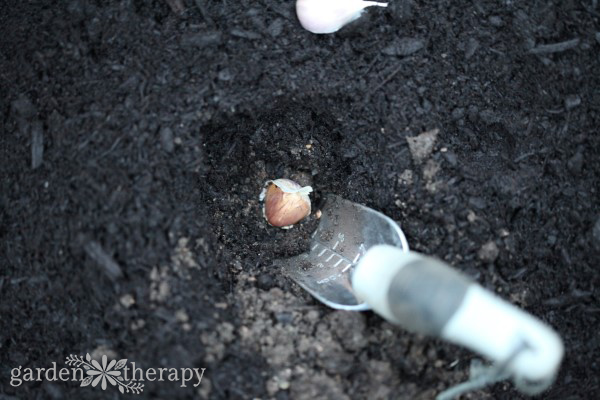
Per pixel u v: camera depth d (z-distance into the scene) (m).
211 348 0.39
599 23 0.44
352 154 0.44
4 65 0.43
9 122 0.42
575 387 0.42
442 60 0.43
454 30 0.43
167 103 0.41
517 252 0.42
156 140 0.41
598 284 0.43
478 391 0.41
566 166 0.43
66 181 0.41
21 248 0.42
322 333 0.40
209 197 0.44
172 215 0.40
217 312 0.40
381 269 0.36
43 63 0.42
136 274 0.40
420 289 0.34
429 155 0.42
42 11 0.43
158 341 0.40
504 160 0.43
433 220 0.41
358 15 0.43
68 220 0.41
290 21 0.43
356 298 0.40
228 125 0.43
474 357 0.40
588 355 0.43
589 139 0.44
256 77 0.42
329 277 0.42
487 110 0.43
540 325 0.34
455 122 0.43
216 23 0.43
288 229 0.45
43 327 0.42
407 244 0.41
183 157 0.41
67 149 0.41
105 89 0.42
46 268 0.41
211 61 0.42
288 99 0.43
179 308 0.40
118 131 0.41
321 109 0.43
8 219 0.42
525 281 0.42
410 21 0.43
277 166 0.45
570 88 0.44
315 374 0.39
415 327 0.35
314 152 0.45
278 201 0.43
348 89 0.42
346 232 0.43
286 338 0.40
